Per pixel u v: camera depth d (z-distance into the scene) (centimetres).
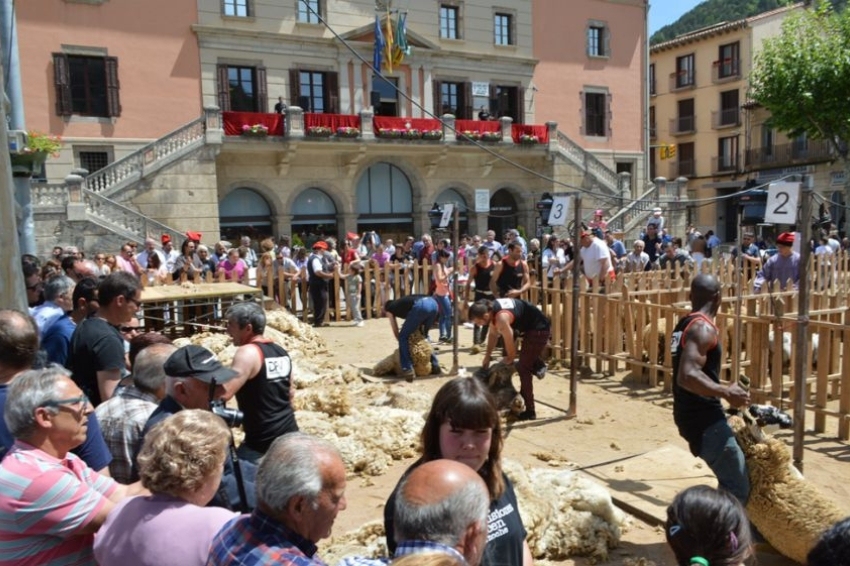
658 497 536
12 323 330
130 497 269
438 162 2898
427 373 955
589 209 3120
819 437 707
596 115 3475
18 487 262
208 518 253
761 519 431
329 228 2819
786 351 870
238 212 2617
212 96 2559
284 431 446
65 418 279
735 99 4191
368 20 2833
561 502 470
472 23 3075
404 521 213
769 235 3175
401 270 1588
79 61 2352
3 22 924
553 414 786
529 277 1125
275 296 1484
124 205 2255
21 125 938
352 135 2634
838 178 3575
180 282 1299
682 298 1024
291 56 2695
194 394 354
